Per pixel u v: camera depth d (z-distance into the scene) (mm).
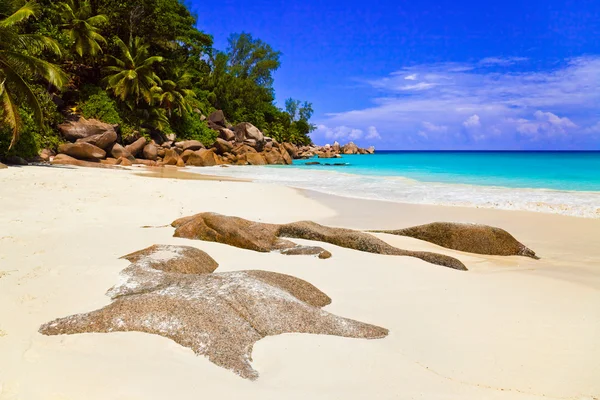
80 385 2834
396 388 3102
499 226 10695
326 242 8219
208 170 29734
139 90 36344
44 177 15633
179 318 3721
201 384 2971
